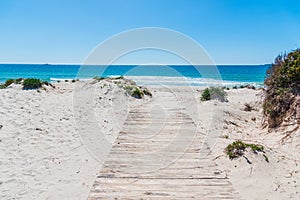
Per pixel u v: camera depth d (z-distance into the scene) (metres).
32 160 5.39
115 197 3.98
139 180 4.55
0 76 51.22
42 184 4.42
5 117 8.14
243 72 65.50
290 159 5.18
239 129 8.09
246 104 11.30
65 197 4.00
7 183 4.41
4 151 5.73
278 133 6.62
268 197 3.98
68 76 50.97
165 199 3.92
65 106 10.43
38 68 89.50
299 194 4.06
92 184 4.45
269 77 8.21
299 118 6.40
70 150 6.11
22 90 12.28
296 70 6.87
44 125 7.82
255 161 4.98
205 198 3.95
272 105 7.46
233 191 4.16
